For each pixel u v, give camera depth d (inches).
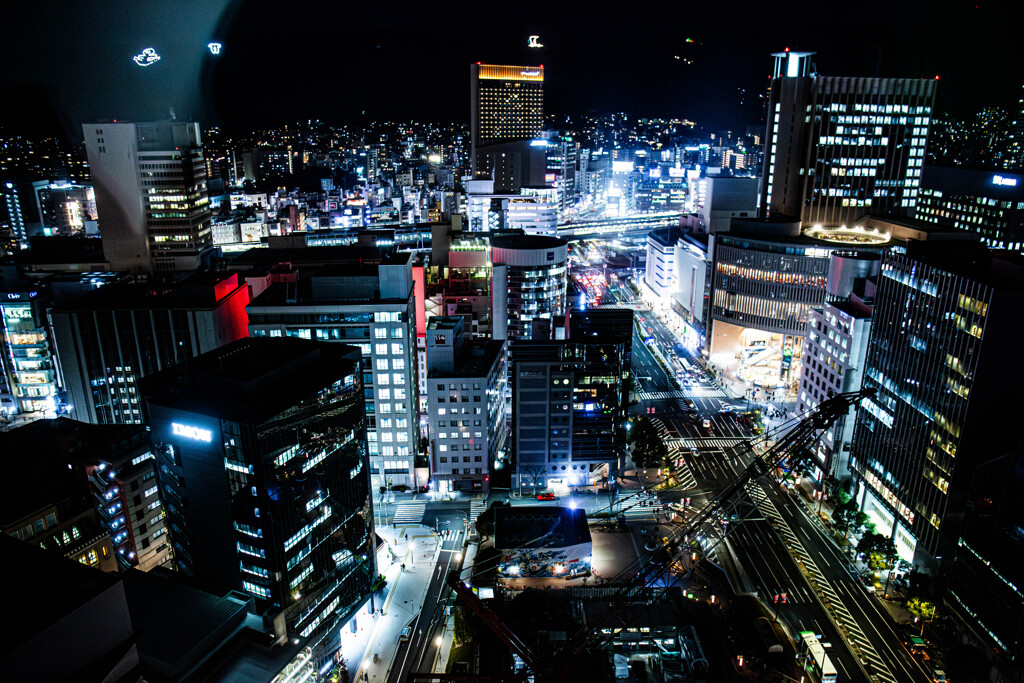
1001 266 5088.6
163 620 4264.3
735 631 5078.7
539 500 7121.1
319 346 5275.6
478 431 7135.8
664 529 6555.1
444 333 6988.2
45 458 5462.6
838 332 7229.3
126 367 7805.1
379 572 6058.1
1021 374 4960.6
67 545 5123.0
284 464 4411.9
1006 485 4510.3
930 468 5585.6
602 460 7204.7
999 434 5083.7
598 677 4603.8
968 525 4906.5
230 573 4667.8
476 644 4950.8
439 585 5900.6
